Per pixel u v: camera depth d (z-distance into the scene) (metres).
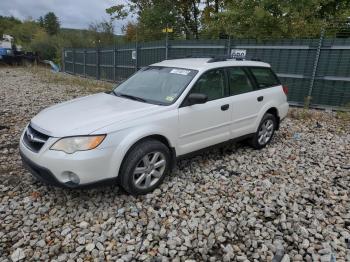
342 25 11.51
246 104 4.97
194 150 4.35
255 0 11.77
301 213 3.55
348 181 4.44
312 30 11.20
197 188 4.06
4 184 4.02
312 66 9.20
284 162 5.07
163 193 3.89
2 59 28.97
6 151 5.14
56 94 11.73
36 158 3.34
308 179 4.45
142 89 4.48
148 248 2.94
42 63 32.31
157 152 3.79
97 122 3.42
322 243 3.07
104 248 2.92
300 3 11.24
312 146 5.94
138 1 20.33
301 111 8.75
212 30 13.70
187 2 19.14
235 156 5.20
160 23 18.95
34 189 3.89
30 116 7.62
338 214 3.59
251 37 11.72
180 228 3.25
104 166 3.32
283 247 3.02
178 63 4.80
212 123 4.46
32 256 2.80
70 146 3.22
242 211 3.58
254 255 2.91
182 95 4.09
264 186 4.18
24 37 61.28
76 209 3.50
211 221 3.35
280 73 9.84
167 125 3.85
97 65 19.72
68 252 2.87
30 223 3.24
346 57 8.60
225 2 16.09
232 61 5.02
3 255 2.81
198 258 2.87
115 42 32.25
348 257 2.90
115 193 3.82
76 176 3.23
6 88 12.93
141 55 14.74
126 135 3.46
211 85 4.50
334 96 9.03
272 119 5.66
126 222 3.30
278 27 11.30
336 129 7.22
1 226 3.19
